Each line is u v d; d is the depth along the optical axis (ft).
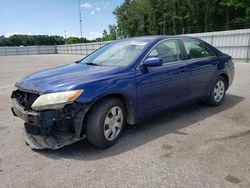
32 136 11.12
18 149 10.62
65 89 9.39
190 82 13.92
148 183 8.04
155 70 11.96
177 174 8.50
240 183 7.93
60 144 9.93
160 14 164.86
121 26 206.28
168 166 9.02
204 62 14.85
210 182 8.00
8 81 32.96
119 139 11.37
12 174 8.69
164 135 11.85
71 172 8.77
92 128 9.98
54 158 9.80
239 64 46.93
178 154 9.91
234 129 12.48
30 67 57.67
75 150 10.46
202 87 14.98
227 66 16.85
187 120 13.91
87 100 9.50
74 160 9.61
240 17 115.14
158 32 169.58
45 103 9.25
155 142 11.08
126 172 8.70
